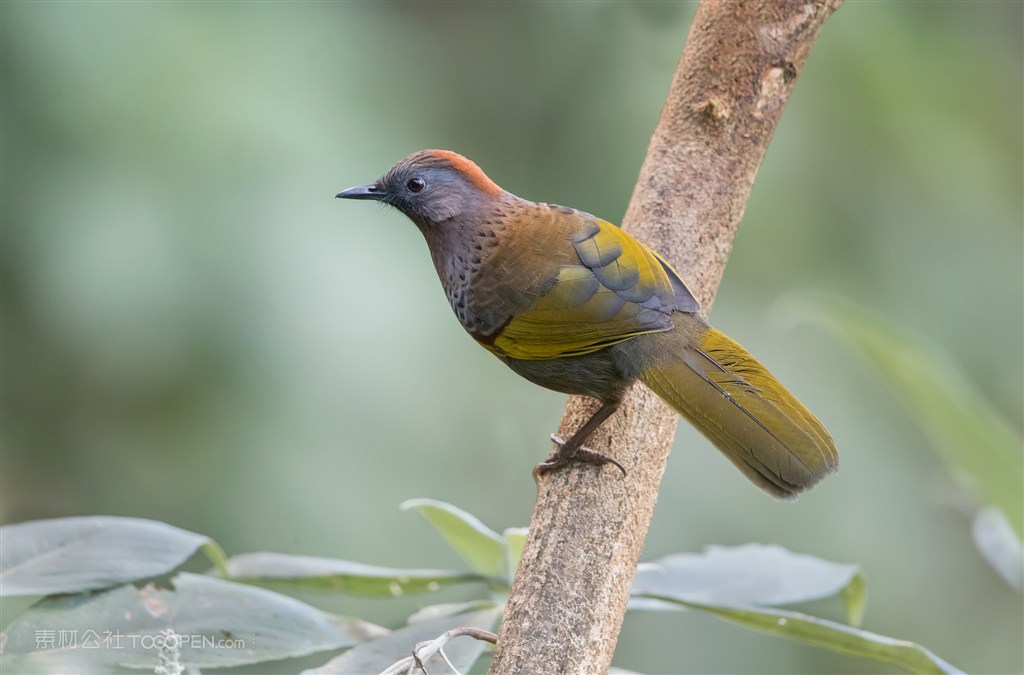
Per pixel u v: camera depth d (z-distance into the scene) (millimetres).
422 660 5289
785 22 7633
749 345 12430
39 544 5715
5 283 10367
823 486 12016
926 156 13289
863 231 13141
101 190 10320
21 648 5328
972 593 12453
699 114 7699
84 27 10516
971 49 13898
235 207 10453
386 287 10797
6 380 10906
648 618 11773
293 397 10562
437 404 11195
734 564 6492
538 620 5898
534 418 11938
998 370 13125
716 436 6945
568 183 12641
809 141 13023
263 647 5566
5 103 10391
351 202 10953
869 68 13070
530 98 12820
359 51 11750
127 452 11102
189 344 10359
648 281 7367
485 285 7883
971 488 8375
